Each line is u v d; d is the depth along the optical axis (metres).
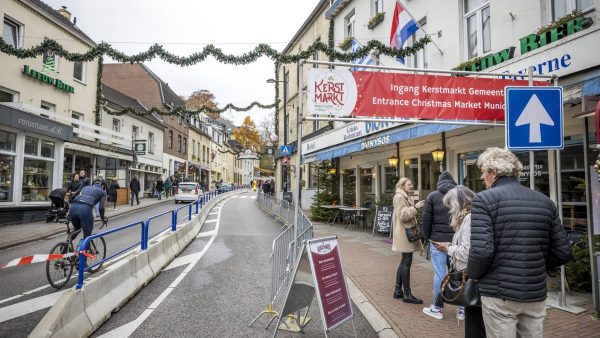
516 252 2.57
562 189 7.45
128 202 24.95
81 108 21.47
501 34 8.74
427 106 6.03
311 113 5.72
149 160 33.47
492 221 2.64
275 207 19.47
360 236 11.98
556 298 5.45
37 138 14.94
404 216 5.44
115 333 4.55
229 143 75.94
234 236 12.52
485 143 9.48
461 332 4.41
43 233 11.72
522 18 8.23
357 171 17.16
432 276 6.97
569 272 5.80
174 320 5.01
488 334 2.71
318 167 18.19
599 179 4.89
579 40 6.07
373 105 5.88
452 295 3.08
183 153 43.66
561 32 6.79
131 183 23.69
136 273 6.50
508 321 2.59
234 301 5.83
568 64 6.23
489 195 2.69
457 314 4.77
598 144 4.48
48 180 15.78
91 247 7.07
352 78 5.87
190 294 6.17
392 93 5.95
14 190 13.82
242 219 18.16
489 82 6.21
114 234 10.04
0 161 13.39
